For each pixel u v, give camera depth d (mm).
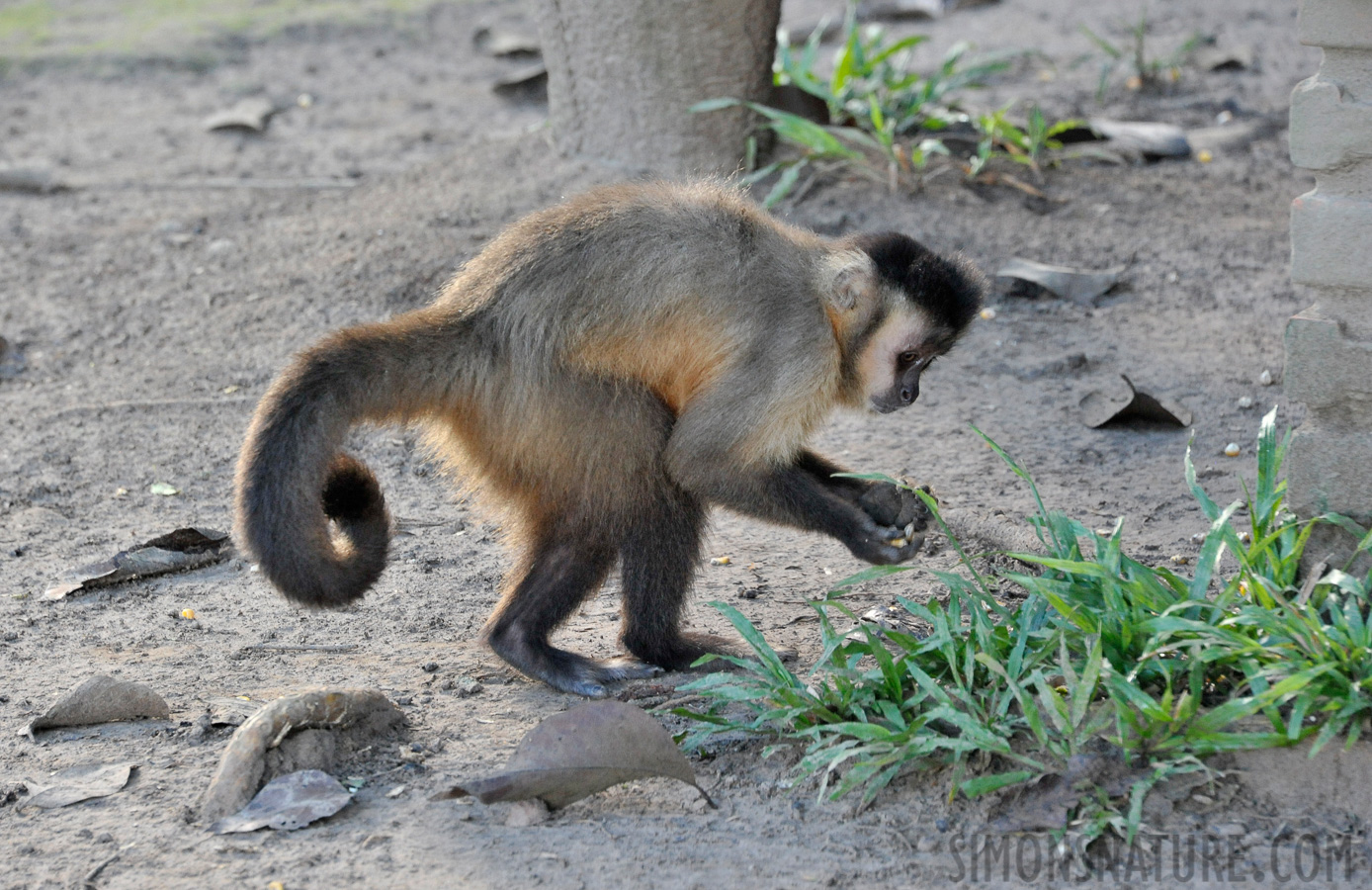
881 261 6770
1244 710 5031
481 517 8484
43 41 21391
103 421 9969
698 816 5266
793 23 22031
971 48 17922
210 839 5113
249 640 7090
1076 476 8648
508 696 6422
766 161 13047
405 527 8477
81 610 7441
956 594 6000
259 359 10820
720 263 6340
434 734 5988
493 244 6652
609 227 6332
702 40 12297
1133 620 5520
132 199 14992
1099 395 9609
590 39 12680
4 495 8852
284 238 13133
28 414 10102
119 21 22531
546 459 6336
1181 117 16688
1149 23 21031
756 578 7758
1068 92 17922
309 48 21531
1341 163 5418
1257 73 18422
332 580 5633
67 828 5219
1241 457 8719
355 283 11820
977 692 5664
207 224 13883
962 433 9398
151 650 6957
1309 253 5531
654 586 6574
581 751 5203
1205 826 4977
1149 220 12836
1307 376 5648
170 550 8047
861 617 6977
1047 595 5512
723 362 6324
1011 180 13375
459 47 21734
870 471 8828
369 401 5945
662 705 6207
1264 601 5531
